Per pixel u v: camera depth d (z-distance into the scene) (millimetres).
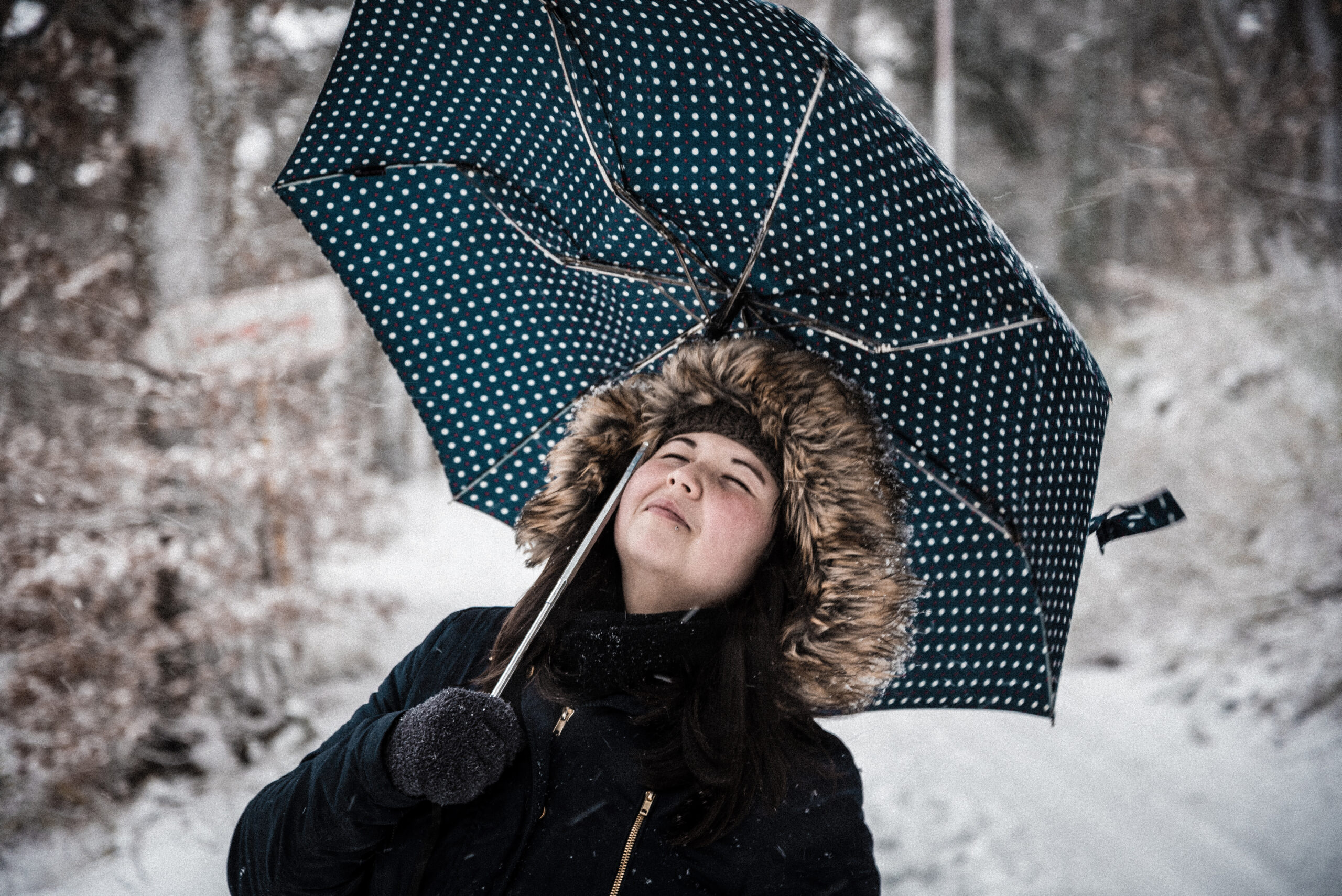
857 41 20938
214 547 6270
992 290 1955
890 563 1875
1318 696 7141
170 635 5793
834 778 1791
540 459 2355
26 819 5121
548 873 1643
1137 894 5051
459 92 2250
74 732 5258
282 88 11969
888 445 1980
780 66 1979
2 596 5328
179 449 6520
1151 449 9789
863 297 2066
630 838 1657
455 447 2387
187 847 5027
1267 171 14805
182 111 7277
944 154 17781
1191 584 9000
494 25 2188
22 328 6297
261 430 6711
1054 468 2080
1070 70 20734
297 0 10914
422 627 8914
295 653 7039
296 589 6664
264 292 6184
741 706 1712
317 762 1725
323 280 6234
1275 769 6406
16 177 7145
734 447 1922
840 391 1937
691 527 1840
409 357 2381
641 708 1753
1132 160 19281
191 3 7352
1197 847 5594
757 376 1923
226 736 6109
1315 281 10609
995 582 2146
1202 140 15594
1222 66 15883
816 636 1819
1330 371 9305
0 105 6805
